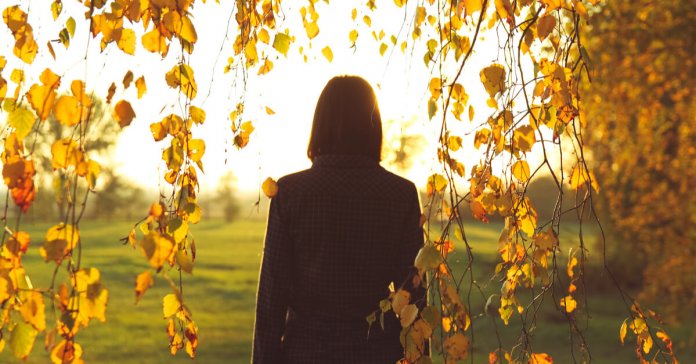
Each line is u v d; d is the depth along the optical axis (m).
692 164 8.18
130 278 20.88
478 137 1.81
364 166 1.92
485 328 12.90
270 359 1.89
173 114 1.72
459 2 1.61
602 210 13.13
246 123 2.09
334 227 1.88
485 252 22.70
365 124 1.93
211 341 12.73
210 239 38.16
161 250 1.39
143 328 13.35
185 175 1.82
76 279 1.36
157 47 1.58
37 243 11.66
